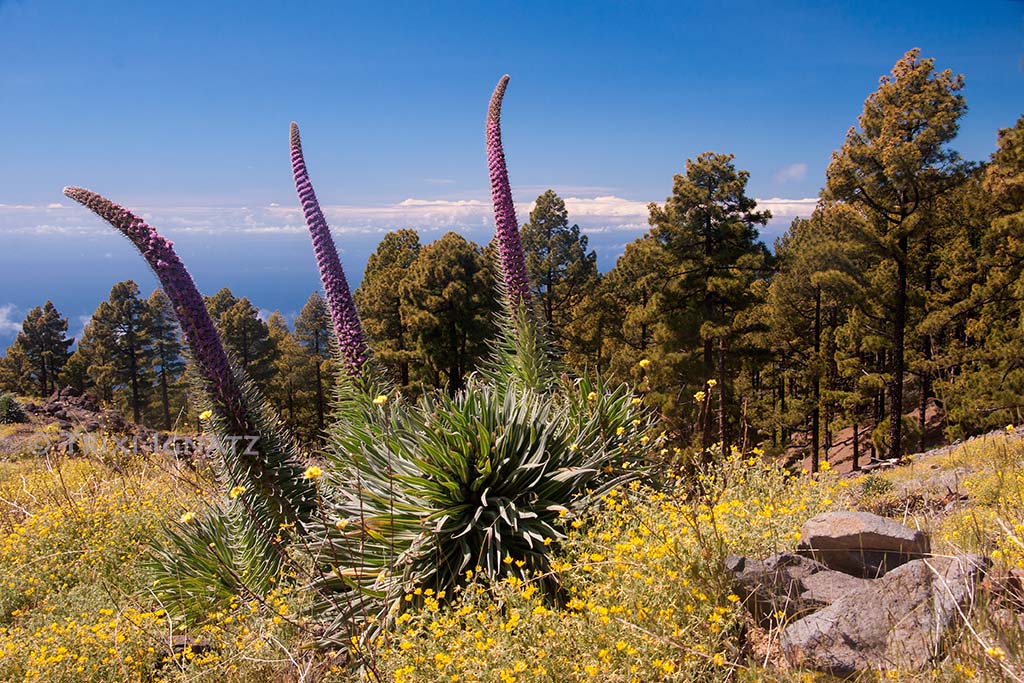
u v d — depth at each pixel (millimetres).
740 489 4402
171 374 57000
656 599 3082
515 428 5047
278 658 3904
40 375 65125
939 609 2775
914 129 25281
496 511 4703
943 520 4562
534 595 3828
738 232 28141
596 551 3834
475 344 35125
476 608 3586
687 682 2682
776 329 37625
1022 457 6801
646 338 39406
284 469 5145
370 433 5367
